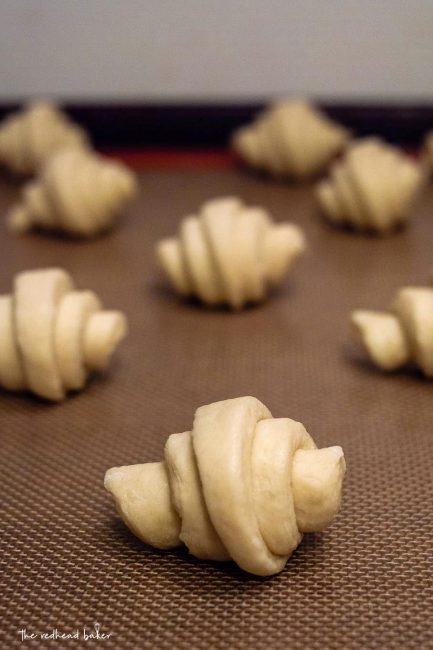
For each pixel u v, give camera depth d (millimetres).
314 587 320
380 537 341
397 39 703
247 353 459
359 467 376
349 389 427
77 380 419
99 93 770
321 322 486
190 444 309
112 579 325
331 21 721
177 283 500
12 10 740
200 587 320
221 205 498
